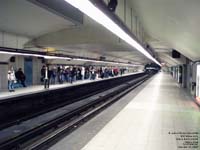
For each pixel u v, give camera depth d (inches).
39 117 467.2
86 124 357.1
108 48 884.6
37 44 729.0
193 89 629.6
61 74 1184.2
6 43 644.1
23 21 540.7
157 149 246.5
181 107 507.5
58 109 559.5
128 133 305.9
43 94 581.9
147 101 605.3
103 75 1640.0
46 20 544.4
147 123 359.3
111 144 263.9
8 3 422.3
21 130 368.8
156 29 465.1
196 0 194.9
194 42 367.9
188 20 261.6
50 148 255.4
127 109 483.2
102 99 675.4
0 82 799.1
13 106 463.2
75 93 803.4
